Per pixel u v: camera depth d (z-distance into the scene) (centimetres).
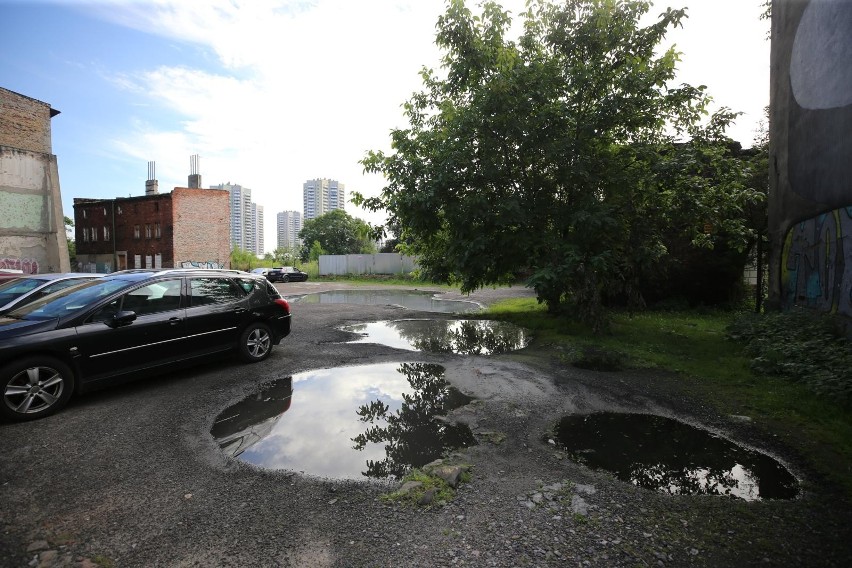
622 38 945
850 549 260
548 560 247
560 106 923
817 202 792
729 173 956
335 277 3747
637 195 974
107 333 509
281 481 333
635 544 262
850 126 693
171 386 571
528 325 1090
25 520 281
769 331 760
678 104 938
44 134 2150
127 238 3712
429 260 1302
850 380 505
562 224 961
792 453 394
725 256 1329
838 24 724
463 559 248
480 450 393
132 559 246
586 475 349
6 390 436
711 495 322
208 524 278
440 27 1004
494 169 951
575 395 549
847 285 695
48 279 881
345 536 267
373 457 378
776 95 976
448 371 660
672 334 944
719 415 485
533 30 1011
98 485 324
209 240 3575
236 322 664
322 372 654
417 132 1140
